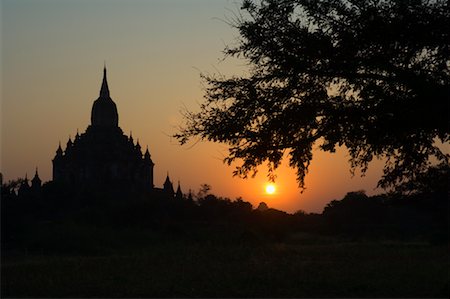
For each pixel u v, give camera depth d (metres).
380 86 15.31
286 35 15.63
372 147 15.68
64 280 18.91
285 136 16.05
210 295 15.74
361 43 15.16
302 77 15.83
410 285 16.97
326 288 16.81
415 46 15.09
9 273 21.45
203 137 16.25
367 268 22.84
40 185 106.94
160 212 68.00
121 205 65.31
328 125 15.67
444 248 37.03
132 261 27.58
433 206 49.78
